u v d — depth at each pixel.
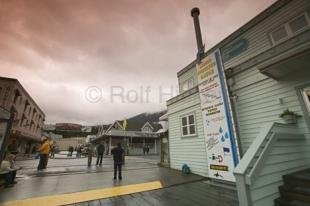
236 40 10.44
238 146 6.95
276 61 5.35
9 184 7.07
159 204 5.03
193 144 9.95
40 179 8.33
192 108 10.34
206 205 4.93
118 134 31.86
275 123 5.05
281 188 4.30
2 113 6.98
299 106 5.72
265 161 4.23
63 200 5.39
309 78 5.59
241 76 7.64
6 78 22.27
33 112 33.81
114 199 5.50
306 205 3.72
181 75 14.99
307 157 5.27
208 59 9.10
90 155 13.42
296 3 7.83
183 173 9.82
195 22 11.95
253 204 3.73
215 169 7.78
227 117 7.55
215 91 8.37
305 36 5.60
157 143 36.47
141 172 10.34
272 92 6.50
